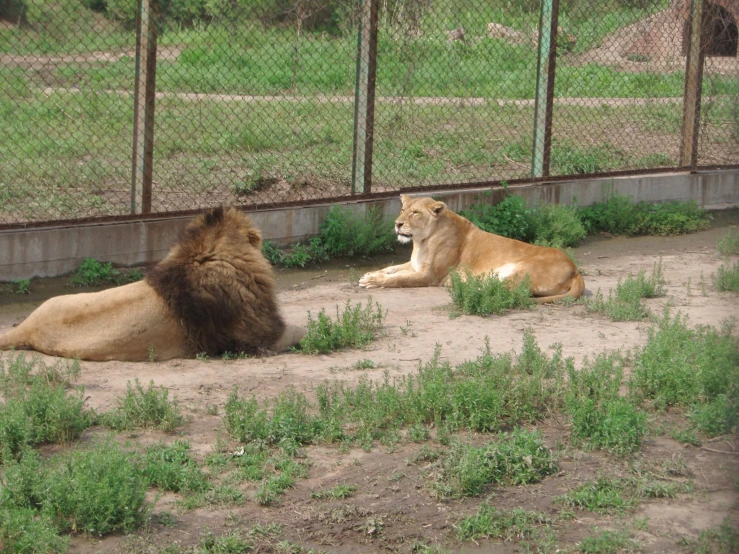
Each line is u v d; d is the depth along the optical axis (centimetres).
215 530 528
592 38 1833
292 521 544
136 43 1114
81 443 633
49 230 1081
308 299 1112
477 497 580
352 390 756
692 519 552
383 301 1103
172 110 1717
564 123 2005
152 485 579
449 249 1191
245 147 1602
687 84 1617
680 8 1723
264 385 771
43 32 1464
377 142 1667
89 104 1684
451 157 1702
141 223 1139
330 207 1308
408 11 1583
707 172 1658
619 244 1462
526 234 1405
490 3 1695
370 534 531
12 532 487
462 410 695
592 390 743
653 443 670
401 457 638
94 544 506
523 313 1044
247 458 617
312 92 1733
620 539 518
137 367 809
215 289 837
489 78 1867
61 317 823
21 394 684
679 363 767
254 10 1535
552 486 597
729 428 687
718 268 1212
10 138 1492
